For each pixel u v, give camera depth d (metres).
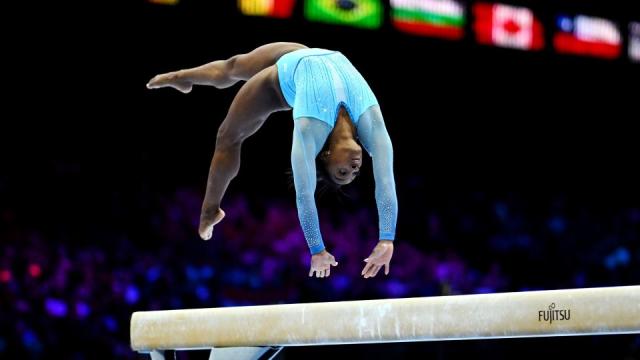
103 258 14.07
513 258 17.27
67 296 13.16
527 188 19.42
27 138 15.73
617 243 17.75
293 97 6.09
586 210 18.98
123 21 14.53
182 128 16.81
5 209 14.77
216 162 6.56
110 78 15.53
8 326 12.62
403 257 15.70
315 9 15.25
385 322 5.50
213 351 6.31
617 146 19.62
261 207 16.95
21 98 15.51
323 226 16.25
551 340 14.03
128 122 16.39
